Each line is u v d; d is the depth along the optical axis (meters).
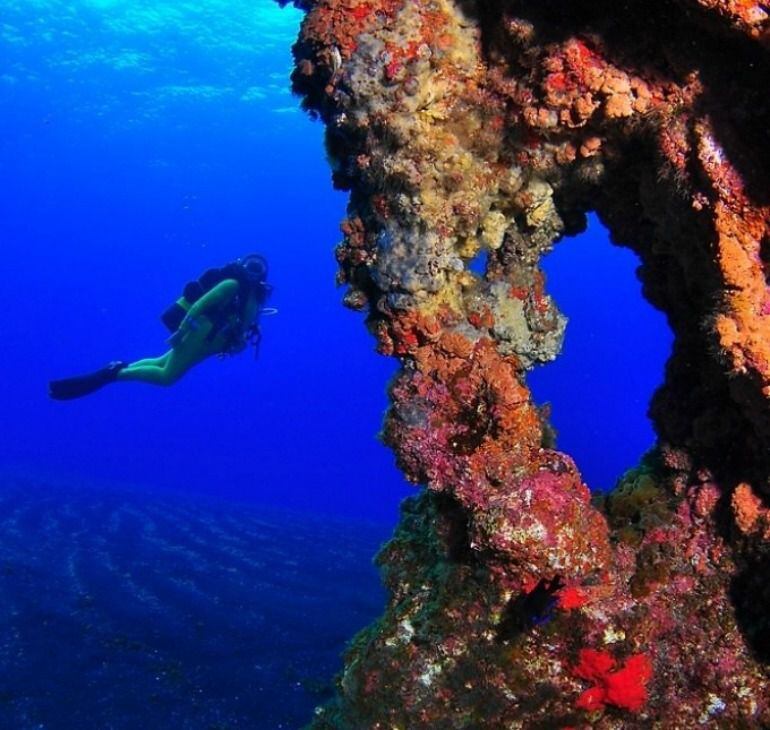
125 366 10.81
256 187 61.47
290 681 5.54
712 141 2.21
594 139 2.62
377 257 2.65
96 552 8.98
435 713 2.82
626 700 2.70
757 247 2.18
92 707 4.76
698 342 2.84
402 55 2.48
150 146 50.12
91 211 73.19
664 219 2.54
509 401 2.71
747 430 2.66
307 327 110.44
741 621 2.72
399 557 3.33
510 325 2.98
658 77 2.34
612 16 2.34
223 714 4.90
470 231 2.75
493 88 2.62
